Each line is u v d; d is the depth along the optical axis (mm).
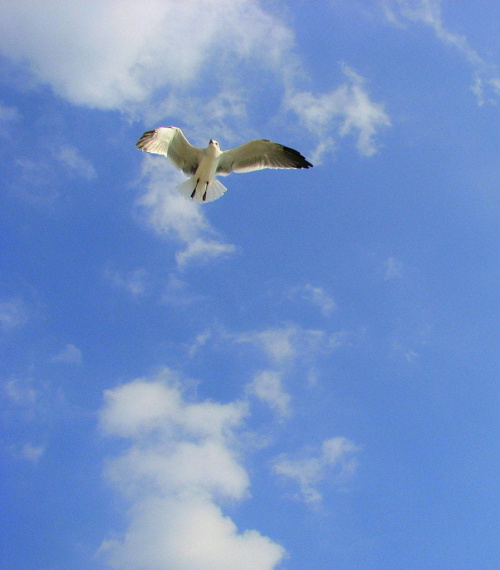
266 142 13891
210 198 13680
